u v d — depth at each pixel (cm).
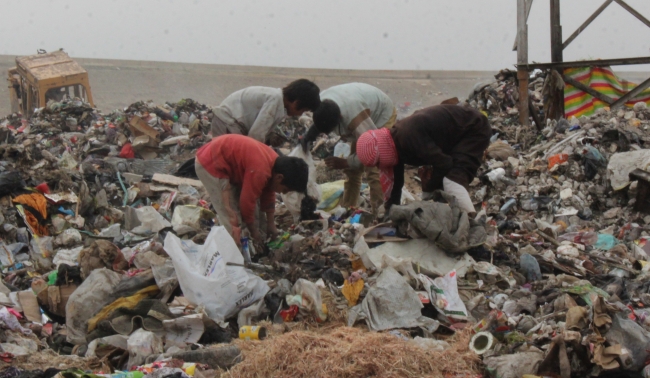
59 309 508
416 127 576
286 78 2392
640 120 903
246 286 500
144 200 780
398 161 596
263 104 634
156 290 505
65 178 736
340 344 420
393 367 398
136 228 657
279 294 499
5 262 594
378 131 593
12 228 628
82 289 497
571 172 772
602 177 757
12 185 673
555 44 1038
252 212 548
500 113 1069
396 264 520
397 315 476
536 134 955
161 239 630
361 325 477
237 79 2353
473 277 534
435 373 402
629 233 662
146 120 1089
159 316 471
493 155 871
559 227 682
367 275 527
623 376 401
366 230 567
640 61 977
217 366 422
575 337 412
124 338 456
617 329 419
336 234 609
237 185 564
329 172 887
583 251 606
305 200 650
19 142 1023
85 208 714
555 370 408
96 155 984
